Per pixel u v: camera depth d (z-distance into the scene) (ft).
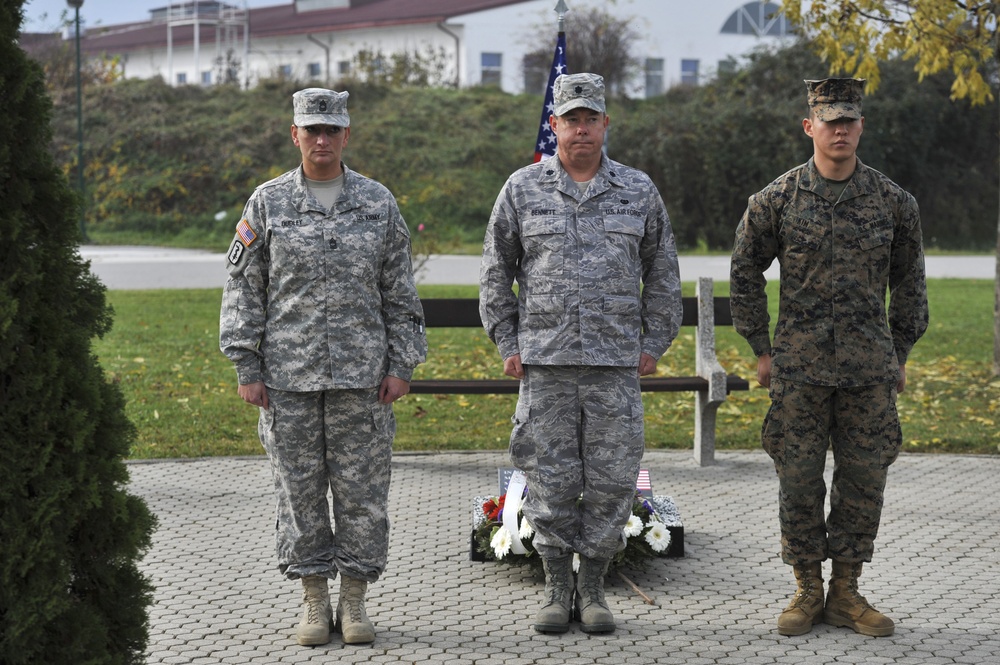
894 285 13.73
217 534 17.71
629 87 123.13
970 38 31.86
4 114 8.89
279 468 13.34
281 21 149.28
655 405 28.84
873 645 13.14
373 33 132.16
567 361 13.20
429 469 22.22
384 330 13.46
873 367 13.17
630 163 97.14
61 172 9.34
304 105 13.08
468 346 38.75
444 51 121.70
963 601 14.66
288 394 13.15
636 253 13.51
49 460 9.00
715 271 68.69
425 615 14.23
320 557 13.50
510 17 126.31
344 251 13.06
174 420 26.16
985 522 18.37
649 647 13.08
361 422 13.29
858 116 12.92
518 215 13.57
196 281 60.90
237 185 97.40
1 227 8.78
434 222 53.57
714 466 22.31
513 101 112.68
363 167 94.84
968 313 47.80
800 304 13.33
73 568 9.46
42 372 8.90
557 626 13.50
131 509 9.82
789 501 13.69
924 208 103.24
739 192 94.79
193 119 105.40
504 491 17.07
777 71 104.88
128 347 37.01
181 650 13.03
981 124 104.06
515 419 13.82
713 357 22.35
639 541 15.64
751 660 12.68
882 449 13.39
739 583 15.40
